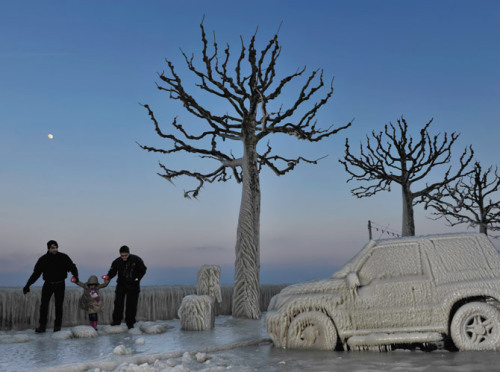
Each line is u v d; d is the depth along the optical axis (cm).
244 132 1513
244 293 1388
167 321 1291
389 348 764
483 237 815
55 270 1058
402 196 2423
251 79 1484
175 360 727
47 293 1057
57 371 646
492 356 685
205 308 1085
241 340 888
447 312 755
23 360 712
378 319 775
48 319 1138
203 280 1138
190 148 1540
